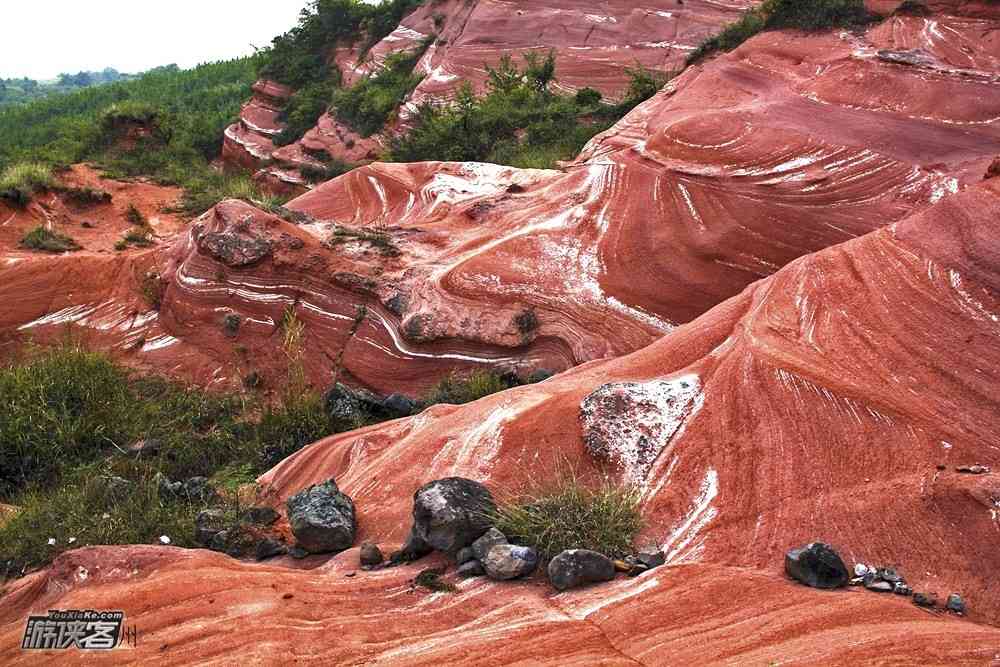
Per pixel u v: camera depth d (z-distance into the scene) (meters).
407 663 4.32
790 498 5.68
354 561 5.96
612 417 6.65
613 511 5.67
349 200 17.12
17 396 10.98
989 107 13.16
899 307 6.81
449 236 13.58
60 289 15.31
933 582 4.95
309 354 12.60
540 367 11.26
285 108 32.97
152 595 5.02
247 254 13.38
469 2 31.05
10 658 4.74
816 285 7.40
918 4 16.11
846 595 4.72
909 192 11.74
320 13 35.81
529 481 6.46
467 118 22.45
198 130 35.25
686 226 12.11
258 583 5.23
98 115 30.72
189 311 13.93
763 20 18.27
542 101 23.11
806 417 6.21
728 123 13.62
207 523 6.89
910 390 6.21
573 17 27.72
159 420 11.30
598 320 11.28
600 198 13.12
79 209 20.56
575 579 5.10
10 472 10.14
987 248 6.74
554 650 4.36
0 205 18.97
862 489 5.61
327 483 6.84
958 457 5.66
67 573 5.43
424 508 5.71
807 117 13.70
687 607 4.66
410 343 11.84
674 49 25.00
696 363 7.13
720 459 6.14
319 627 4.78
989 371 6.10
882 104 13.84
